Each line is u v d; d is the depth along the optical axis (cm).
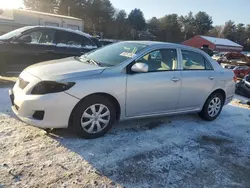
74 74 372
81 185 286
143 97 425
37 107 353
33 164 313
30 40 713
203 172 339
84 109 376
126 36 7419
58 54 757
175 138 433
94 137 396
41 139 376
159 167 338
